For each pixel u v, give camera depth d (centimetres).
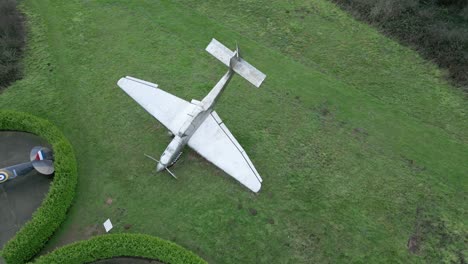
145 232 1711
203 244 1688
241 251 1675
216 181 1858
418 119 2130
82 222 1728
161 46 2367
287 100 2159
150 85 1942
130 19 2500
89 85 2172
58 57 2294
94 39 2384
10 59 2247
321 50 2420
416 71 2341
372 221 1767
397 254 1683
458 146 2028
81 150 1933
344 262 1658
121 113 2069
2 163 1870
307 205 1803
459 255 1681
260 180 1680
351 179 1891
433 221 1773
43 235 1622
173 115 1859
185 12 2564
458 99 2219
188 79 2219
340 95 2202
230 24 2522
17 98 2108
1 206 1752
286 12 2614
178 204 1791
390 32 2519
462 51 2369
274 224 1745
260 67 2297
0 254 1534
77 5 2561
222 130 1830
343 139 2025
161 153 1939
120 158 1917
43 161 1792
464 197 1853
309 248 1691
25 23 2452
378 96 2217
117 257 1619
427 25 2512
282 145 1989
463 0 2598
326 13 2625
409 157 1977
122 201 1791
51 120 2030
